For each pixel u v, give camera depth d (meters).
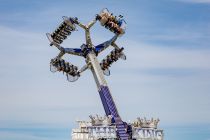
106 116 82.50
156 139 84.38
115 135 80.00
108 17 90.12
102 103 85.00
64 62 91.19
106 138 79.88
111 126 80.56
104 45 94.38
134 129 82.88
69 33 89.00
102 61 99.06
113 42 94.44
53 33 89.31
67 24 86.94
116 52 96.12
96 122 81.75
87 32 90.31
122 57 96.44
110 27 91.19
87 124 84.56
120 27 91.94
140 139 83.00
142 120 86.06
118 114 83.62
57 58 90.81
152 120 86.25
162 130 85.62
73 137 82.31
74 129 83.25
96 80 87.81
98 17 90.12
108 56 97.88
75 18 87.94
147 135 83.75
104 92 85.00
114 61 97.94
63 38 89.88
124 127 81.44
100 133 80.06
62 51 90.62
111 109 83.25
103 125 81.19
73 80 92.69
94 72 88.94
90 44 91.44
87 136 82.31
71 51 91.62
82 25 89.25
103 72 97.81
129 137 82.56
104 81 87.19
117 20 92.06
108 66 99.12
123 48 95.50
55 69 91.62
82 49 91.62
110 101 84.19
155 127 85.69
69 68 91.81
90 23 90.12
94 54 91.25
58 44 90.19
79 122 84.69
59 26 88.06
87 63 91.31
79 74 92.81
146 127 85.25
